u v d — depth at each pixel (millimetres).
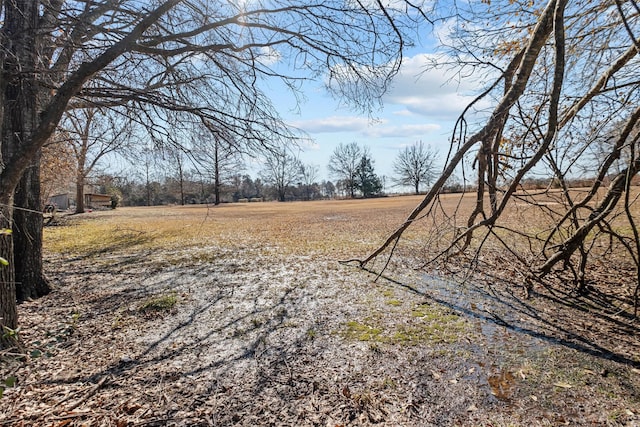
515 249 8578
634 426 2641
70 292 6172
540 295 5629
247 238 12781
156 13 3988
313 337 4262
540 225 11203
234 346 4047
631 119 4273
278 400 2992
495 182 4891
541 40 3475
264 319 4875
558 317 4754
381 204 36219
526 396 3033
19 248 5691
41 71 3609
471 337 4199
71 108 5406
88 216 24906
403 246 9930
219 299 5785
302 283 6641
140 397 3025
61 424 2639
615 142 4781
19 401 2924
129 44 3873
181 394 3080
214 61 5359
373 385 3207
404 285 6363
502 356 3730
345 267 7824
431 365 3559
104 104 5043
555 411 2830
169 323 4758
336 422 2709
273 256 9297
